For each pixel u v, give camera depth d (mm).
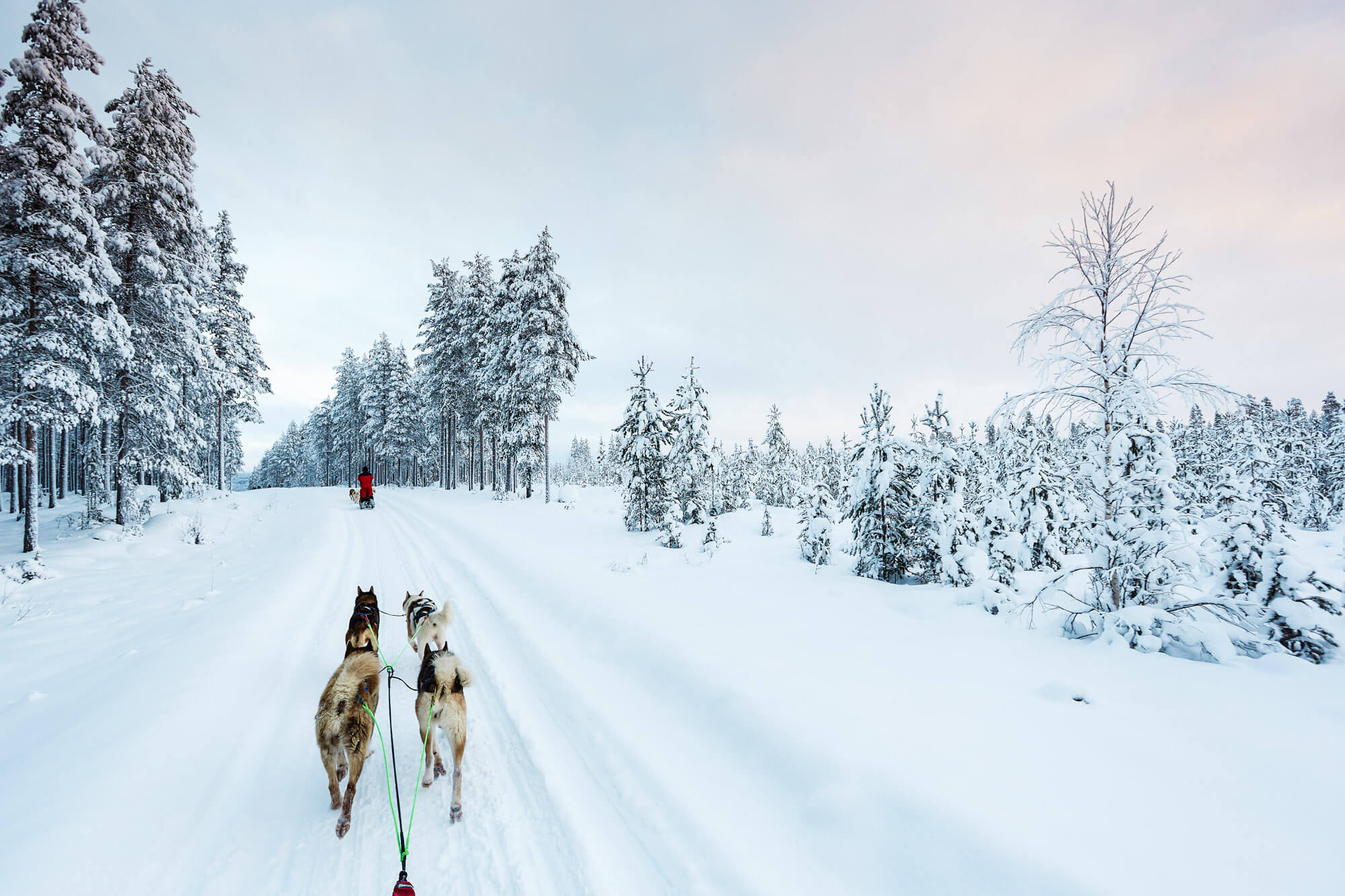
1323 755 3746
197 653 6340
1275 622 5684
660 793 4258
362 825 3982
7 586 10883
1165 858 2854
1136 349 7164
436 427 46094
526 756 4891
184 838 3686
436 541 16328
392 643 7703
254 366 32281
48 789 3766
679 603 9273
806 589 10938
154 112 18812
